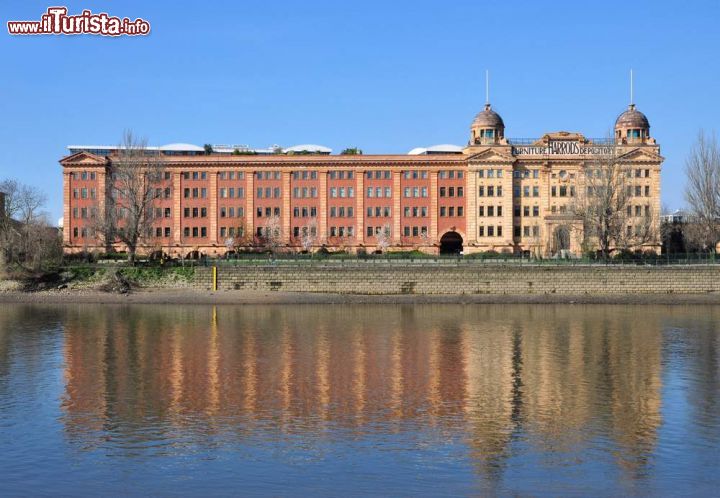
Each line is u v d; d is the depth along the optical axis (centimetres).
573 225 13962
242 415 4172
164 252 14988
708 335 7344
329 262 11725
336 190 15638
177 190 15638
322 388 4866
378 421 4044
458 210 15575
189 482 3145
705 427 3956
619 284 11156
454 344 6750
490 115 15875
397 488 3075
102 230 12288
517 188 15638
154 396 4638
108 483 3142
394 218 15562
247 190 15638
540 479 3180
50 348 6525
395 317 8975
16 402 4500
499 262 11606
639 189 15112
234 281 11419
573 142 15688
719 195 12356
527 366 5662
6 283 11344
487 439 3725
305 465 3338
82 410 4294
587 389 4859
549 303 10700
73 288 11325
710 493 3044
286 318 8869
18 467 3334
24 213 12975
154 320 8656
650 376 5281
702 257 11719
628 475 3231
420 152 17600
